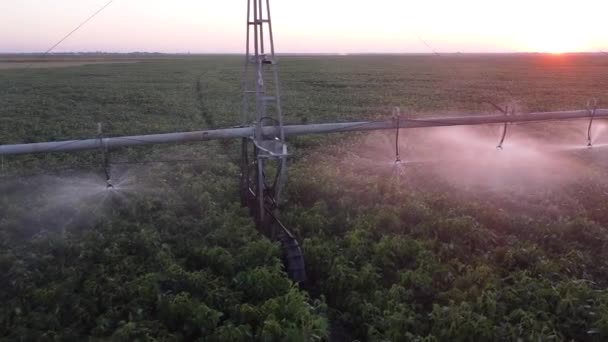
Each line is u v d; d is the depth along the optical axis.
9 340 7.58
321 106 35.88
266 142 11.03
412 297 8.66
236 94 44.94
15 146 10.46
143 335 7.32
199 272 9.05
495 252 10.19
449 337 7.43
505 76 70.50
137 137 10.98
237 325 7.86
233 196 13.66
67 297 8.53
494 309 7.88
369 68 95.38
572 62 118.38
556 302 8.16
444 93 45.94
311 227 11.45
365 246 10.31
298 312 7.74
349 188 14.04
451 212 12.05
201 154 19.28
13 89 53.25
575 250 10.00
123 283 9.03
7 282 9.23
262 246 9.87
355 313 8.53
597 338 7.46
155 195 13.66
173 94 46.12
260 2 10.45
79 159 19.09
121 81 64.44
